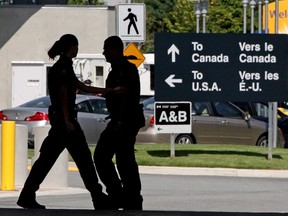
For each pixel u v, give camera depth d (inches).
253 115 3134.8
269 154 2352.4
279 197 1763.0
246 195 1790.1
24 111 2684.5
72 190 1774.1
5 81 4581.7
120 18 2477.9
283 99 2364.7
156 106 2349.9
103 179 1234.6
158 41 2347.4
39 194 1701.5
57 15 4596.5
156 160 2282.2
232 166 2245.3
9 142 1731.1
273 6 4190.5
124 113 1225.4
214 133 2906.0
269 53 2367.1
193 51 2354.8
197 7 4082.2
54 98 1223.5
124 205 1238.3
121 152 1231.5
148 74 4421.8
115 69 1234.0
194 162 2260.1
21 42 4581.7
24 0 5152.6
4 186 1728.6
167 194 1782.7
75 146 1232.8
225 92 2364.7
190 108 2361.0
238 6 6515.8
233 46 2361.0
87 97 2765.7
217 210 1531.7
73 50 1227.9
